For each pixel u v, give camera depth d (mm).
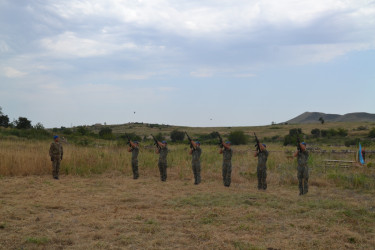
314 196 10547
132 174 15352
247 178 14008
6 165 13891
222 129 93000
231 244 6055
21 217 7605
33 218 7562
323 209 8656
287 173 14227
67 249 5723
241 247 5883
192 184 12820
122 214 7992
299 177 10828
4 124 37438
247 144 48000
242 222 7461
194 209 8578
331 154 20547
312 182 12766
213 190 11422
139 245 5953
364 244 6184
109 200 9633
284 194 10852
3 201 9086
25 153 15789
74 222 7277
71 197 9961
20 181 12469
